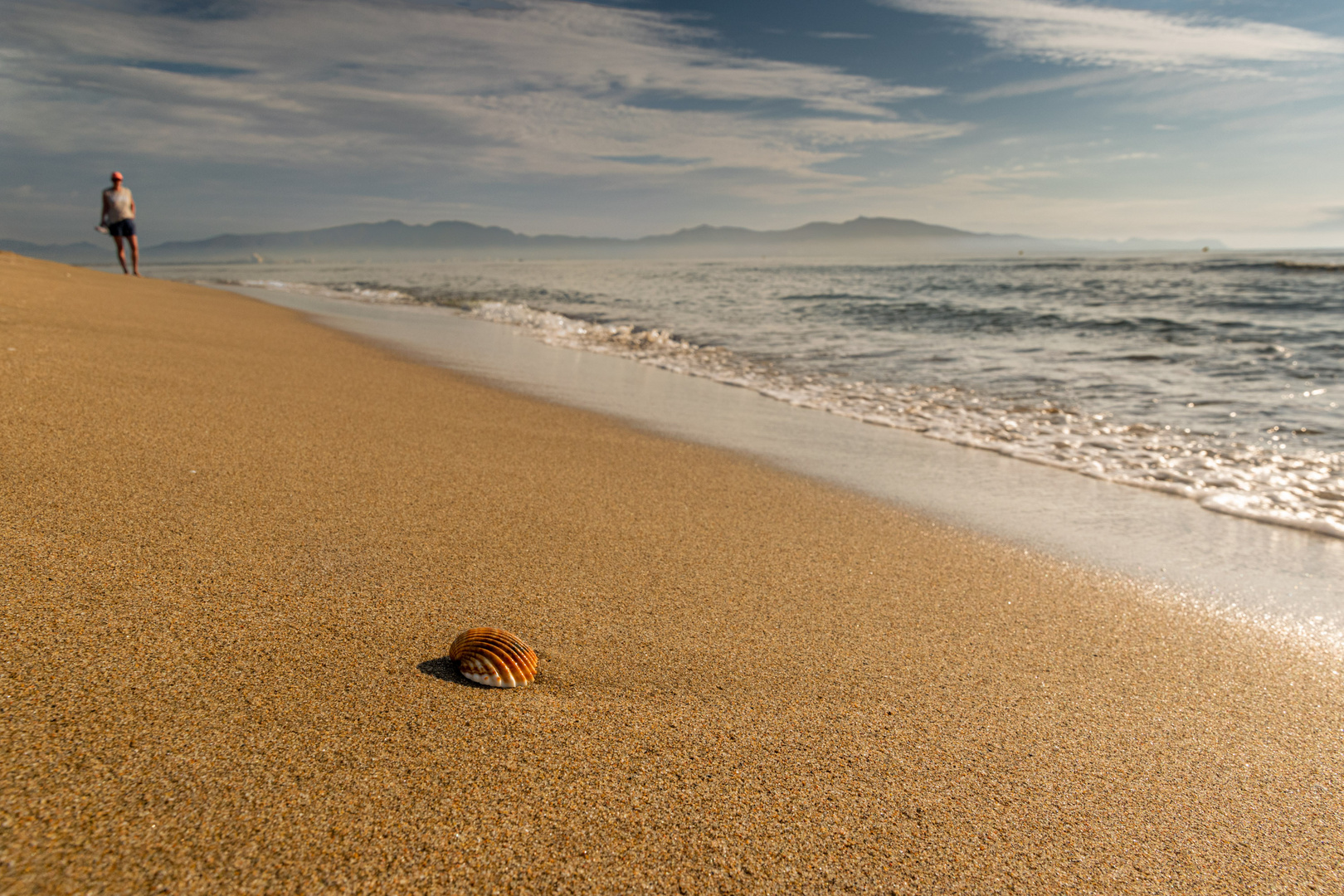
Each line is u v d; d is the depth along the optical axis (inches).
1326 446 212.7
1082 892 53.9
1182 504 163.5
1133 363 356.8
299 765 56.2
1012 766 68.1
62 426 131.8
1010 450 207.9
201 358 222.1
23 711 57.3
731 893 50.5
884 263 2684.5
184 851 46.9
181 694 62.6
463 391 239.1
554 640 83.0
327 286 942.4
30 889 42.4
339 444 150.7
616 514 129.7
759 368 350.0
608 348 412.2
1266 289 697.6
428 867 48.9
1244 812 63.9
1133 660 91.4
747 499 148.5
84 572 81.0
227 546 93.7
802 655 85.8
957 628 97.1
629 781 60.3
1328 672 90.7
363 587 88.4
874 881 52.9
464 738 62.5
